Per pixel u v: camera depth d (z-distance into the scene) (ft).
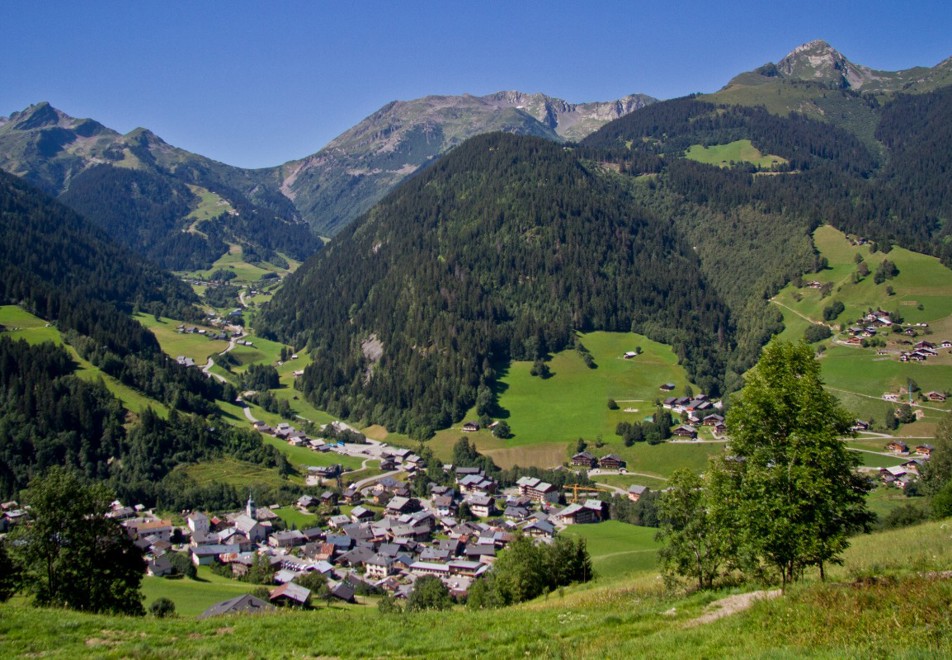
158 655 102.06
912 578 93.66
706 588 140.56
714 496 124.88
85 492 176.35
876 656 70.08
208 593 336.29
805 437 106.93
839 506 104.58
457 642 108.78
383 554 441.68
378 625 125.29
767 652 77.41
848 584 98.22
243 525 477.77
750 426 114.52
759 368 116.37
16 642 107.76
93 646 108.47
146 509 519.19
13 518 440.45
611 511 526.98
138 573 188.14
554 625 116.78
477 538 478.59
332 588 353.31
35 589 171.22
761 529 110.52
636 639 96.48
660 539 158.40
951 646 69.82
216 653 104.78
